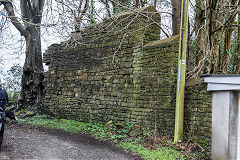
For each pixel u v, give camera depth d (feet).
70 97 34.09
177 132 19.89
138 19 25.77
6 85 60.95
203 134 18.70
